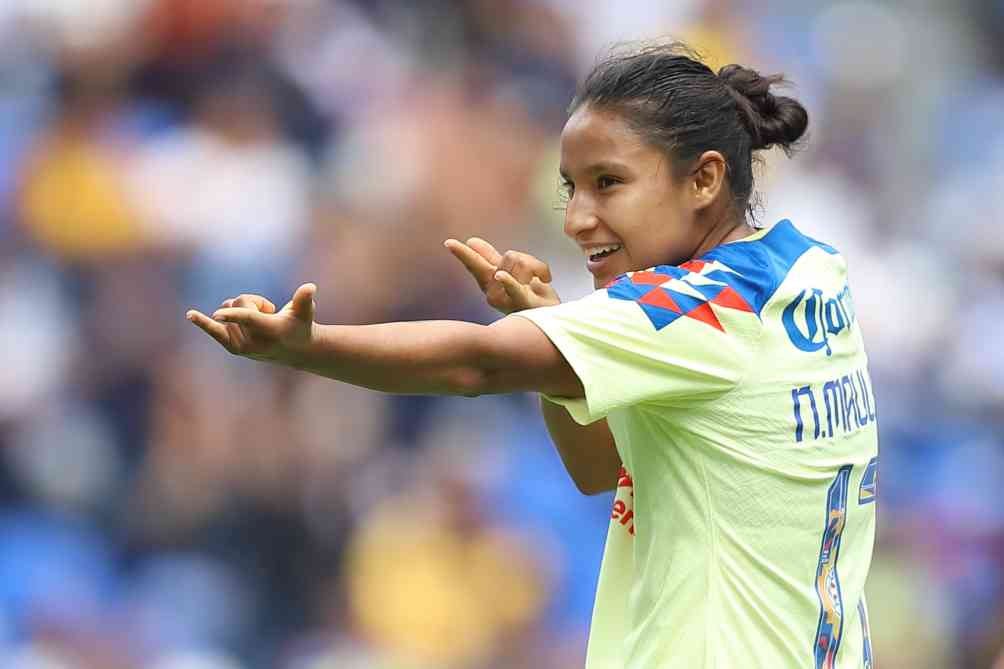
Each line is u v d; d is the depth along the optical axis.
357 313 32.12
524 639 29.08
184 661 28.27
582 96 10.06
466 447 30.16
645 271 9.52
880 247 36.81
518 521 29.77
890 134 39.38
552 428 11.45
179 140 33.75
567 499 30.23
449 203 33.97
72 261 32.38
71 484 29.94
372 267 32.62
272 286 32.56
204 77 34.59
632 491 10.47
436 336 8.88
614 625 10.43
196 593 28.84
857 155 38.88
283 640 28.89
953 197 38.69
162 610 28.67
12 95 34.16
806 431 9.80
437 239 33.34
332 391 30.08
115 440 30.42
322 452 29.80
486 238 34.03
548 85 37.03
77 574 28.94
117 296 31.70
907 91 40.00
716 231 10.05
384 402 30.23
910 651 30.00
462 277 32.94
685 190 9.88
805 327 9.85
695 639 9.73
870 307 35.16
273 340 8.47
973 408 34.75
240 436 29.77
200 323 8.41
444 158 34.41
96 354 31.00
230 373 30.27
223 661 28.50
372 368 8.77
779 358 9.68
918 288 35.75
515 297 10.52
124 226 32.75
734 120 10.07
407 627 28.78
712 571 9.73
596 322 9.21
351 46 35.59
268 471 29.64
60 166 33.09
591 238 9.96
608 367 9.21
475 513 29.61
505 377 9.12
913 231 37.81
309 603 29.17
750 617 9.75
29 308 31.58
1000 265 37.38
